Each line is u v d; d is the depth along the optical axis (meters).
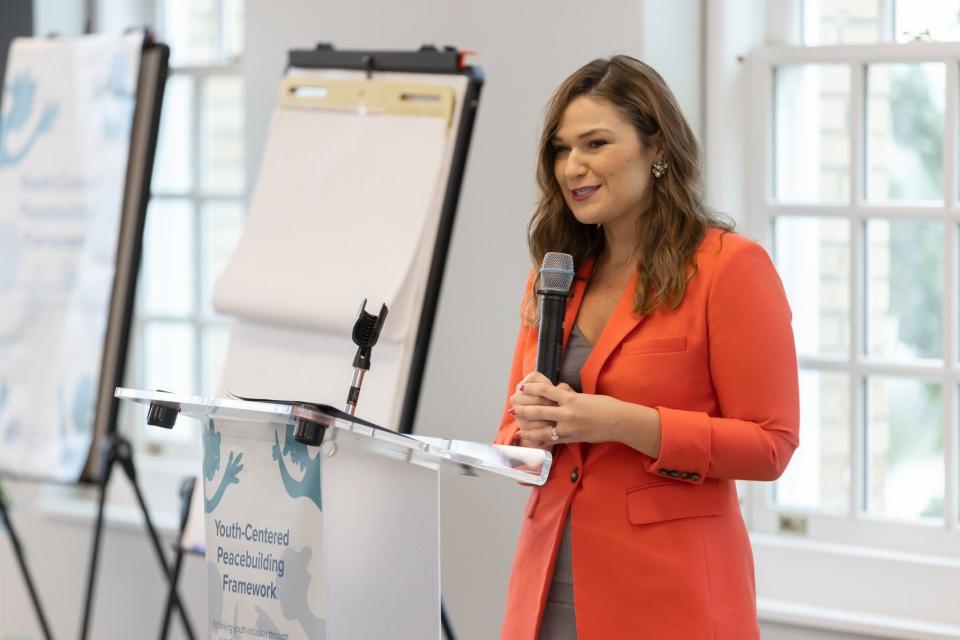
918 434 6.17
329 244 5.78
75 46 7.23
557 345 4.25
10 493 8.73
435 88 5.74
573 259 4.56
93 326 6.98
